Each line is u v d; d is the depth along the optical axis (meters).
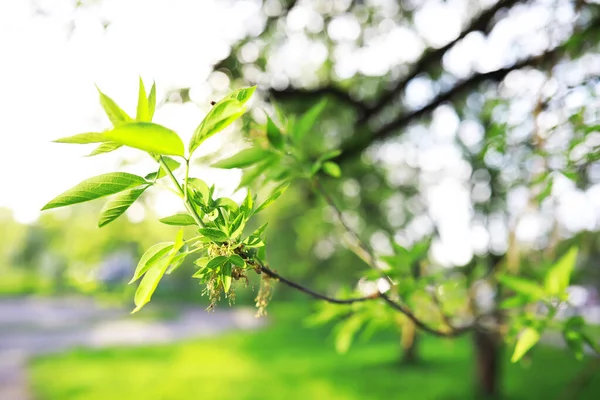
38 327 28.52
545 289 1.92
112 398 12.91
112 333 26.33
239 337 24.62
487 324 2.24
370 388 13.49
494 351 11.98
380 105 5.93
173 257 1.11
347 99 6.14
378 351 19.14
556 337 18.00
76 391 13.65
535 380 13.36
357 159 7.48
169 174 1.07
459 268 3.67
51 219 6.80
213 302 1.19
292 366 16.98
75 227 6.96
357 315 2.54
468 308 2.85
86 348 20.98
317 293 1.44
